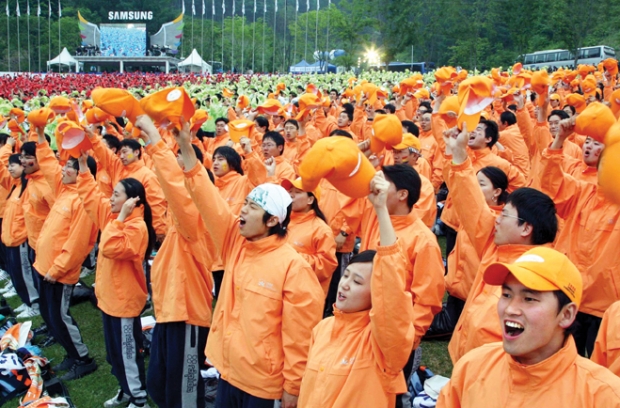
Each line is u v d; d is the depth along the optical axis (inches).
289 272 132.0
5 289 315.9
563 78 582.9
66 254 207.5
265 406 130.6
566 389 80.6
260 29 2731.3
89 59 2169.0
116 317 182.4
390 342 103.4
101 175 302.4
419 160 263.1
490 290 129.2
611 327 110.4
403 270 102.3
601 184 96.0
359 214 200.7
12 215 274.8
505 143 337.1
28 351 213.6
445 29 1581.0
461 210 139.6
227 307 139.6
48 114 237.3
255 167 230.5
